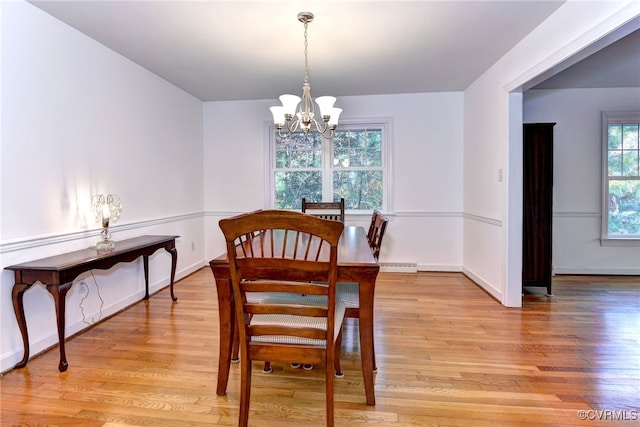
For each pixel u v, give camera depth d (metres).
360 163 4.37
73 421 1.48
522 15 2.26
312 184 4.45
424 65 3.20
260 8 2.15
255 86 3.78
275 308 1.35
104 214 2.36
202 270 4.30
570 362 1.98
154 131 3.36
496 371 1.88
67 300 2.33
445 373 1.86
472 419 1.49
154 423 1.47
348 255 1.77
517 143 2.89
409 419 1.49
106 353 2.09
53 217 2.22
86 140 2.49
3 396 1.66
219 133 4.45
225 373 1.66
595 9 1.88
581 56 2.10
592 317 2.68
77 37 2.41
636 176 4.00
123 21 2.29
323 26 2.39
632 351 2.11
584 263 4.06
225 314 1.65
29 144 2.06
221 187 4.49
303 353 1.39
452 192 4.17
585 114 3.96
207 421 1.48
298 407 1.58
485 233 3.43
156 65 3.11
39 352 2.10
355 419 1.49
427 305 2.97
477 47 2.78
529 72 2.54
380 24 2.38
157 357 2.04
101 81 2.64
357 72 3.37
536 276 3.27
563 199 4.04
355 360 2.02
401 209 4.25
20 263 1.97
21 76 2.00
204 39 2.59
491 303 3.03
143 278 3.18
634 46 2.79
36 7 2.09
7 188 1.93
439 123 4.14
